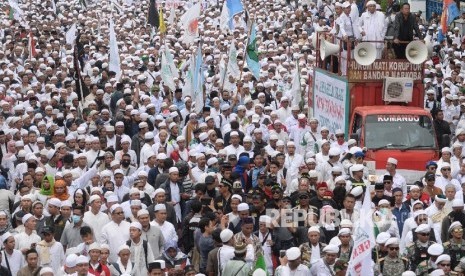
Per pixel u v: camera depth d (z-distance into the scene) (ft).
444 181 105.50
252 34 146.92
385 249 82.99
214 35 216.95
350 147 116.16
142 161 117.08
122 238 89.86
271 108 140.05
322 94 132.87
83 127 126.72
